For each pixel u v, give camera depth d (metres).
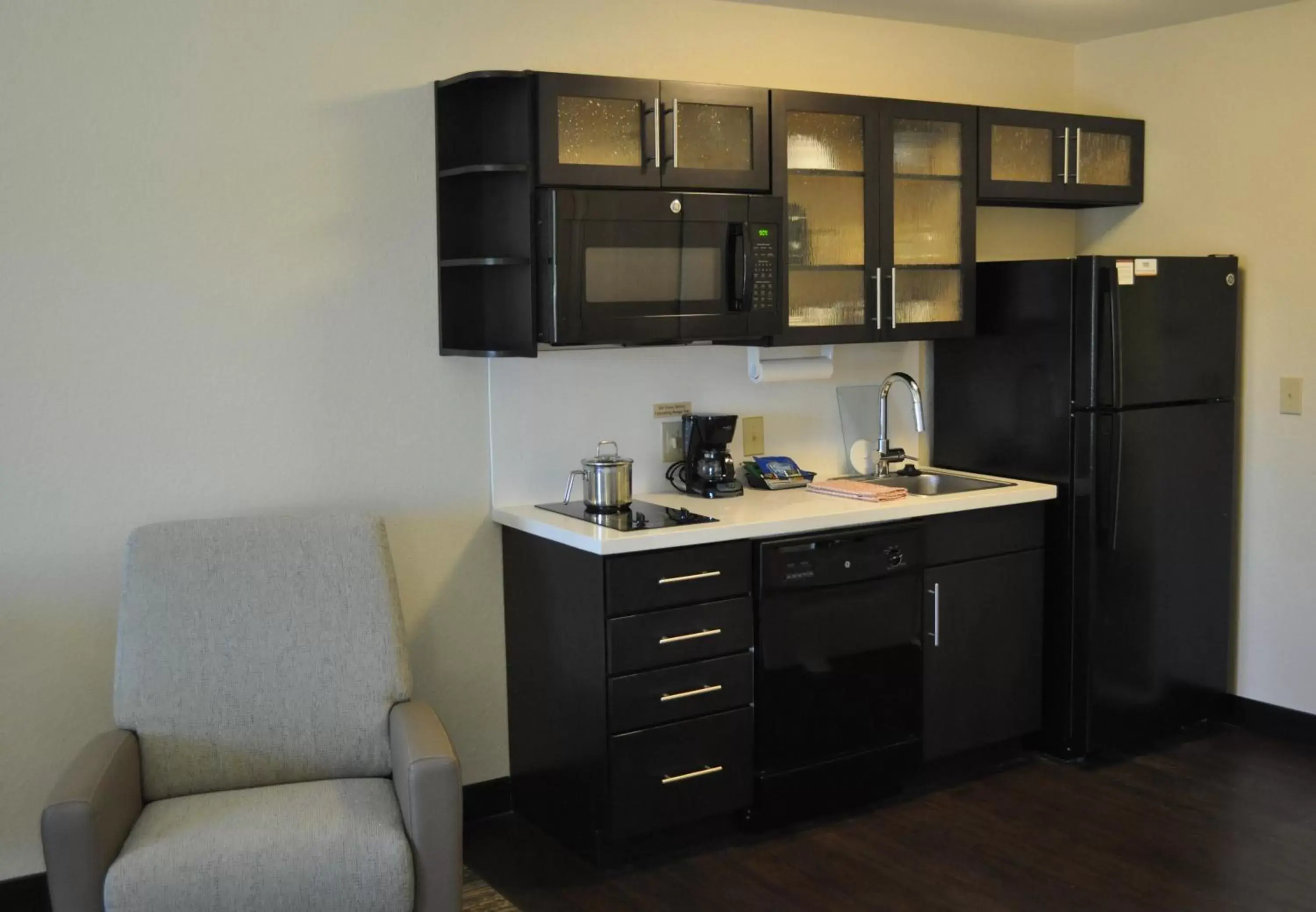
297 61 3.04
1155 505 3.78
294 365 3.10
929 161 3.72
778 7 3.72
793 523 3.22
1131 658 3.79
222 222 2.98
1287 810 3.42
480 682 3.44
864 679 3.40
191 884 2.23
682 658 3.09
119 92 2.83
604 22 3.44
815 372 3.74
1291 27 3.77
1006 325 3.86
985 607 3.65
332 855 2.31
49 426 2.82
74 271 2.82
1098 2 3.72
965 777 3.71
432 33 3.20
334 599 2.77
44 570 2.84
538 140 3.02
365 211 3.16
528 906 2.93
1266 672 4.03
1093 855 3.16
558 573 3.14
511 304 3.21
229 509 3.05
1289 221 3.84
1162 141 4.16
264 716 2.66
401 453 3.26
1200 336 3.82
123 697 2.60
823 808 3.38
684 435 3.63
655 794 3.08
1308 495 3.86
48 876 2.20
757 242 3.29
